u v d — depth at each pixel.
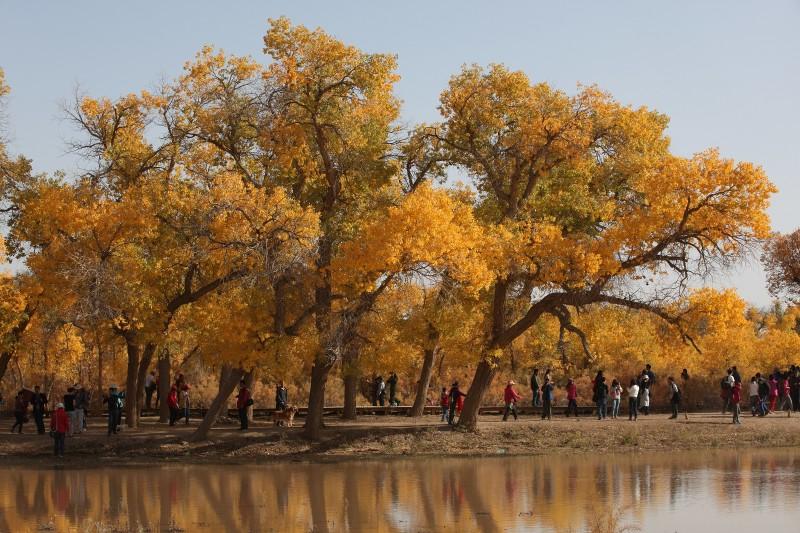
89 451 34.25
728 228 32.78
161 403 42.12
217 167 38.19
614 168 39.44
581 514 21.91
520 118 36.78
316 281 34.06
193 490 26.08
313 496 24.86
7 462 32.59
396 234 31.59
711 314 33.50
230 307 34.56
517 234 34.62
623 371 50.97
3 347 36.12
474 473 29.34
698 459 32.88
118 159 38.28
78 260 33.84
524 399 52.50
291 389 56.28
